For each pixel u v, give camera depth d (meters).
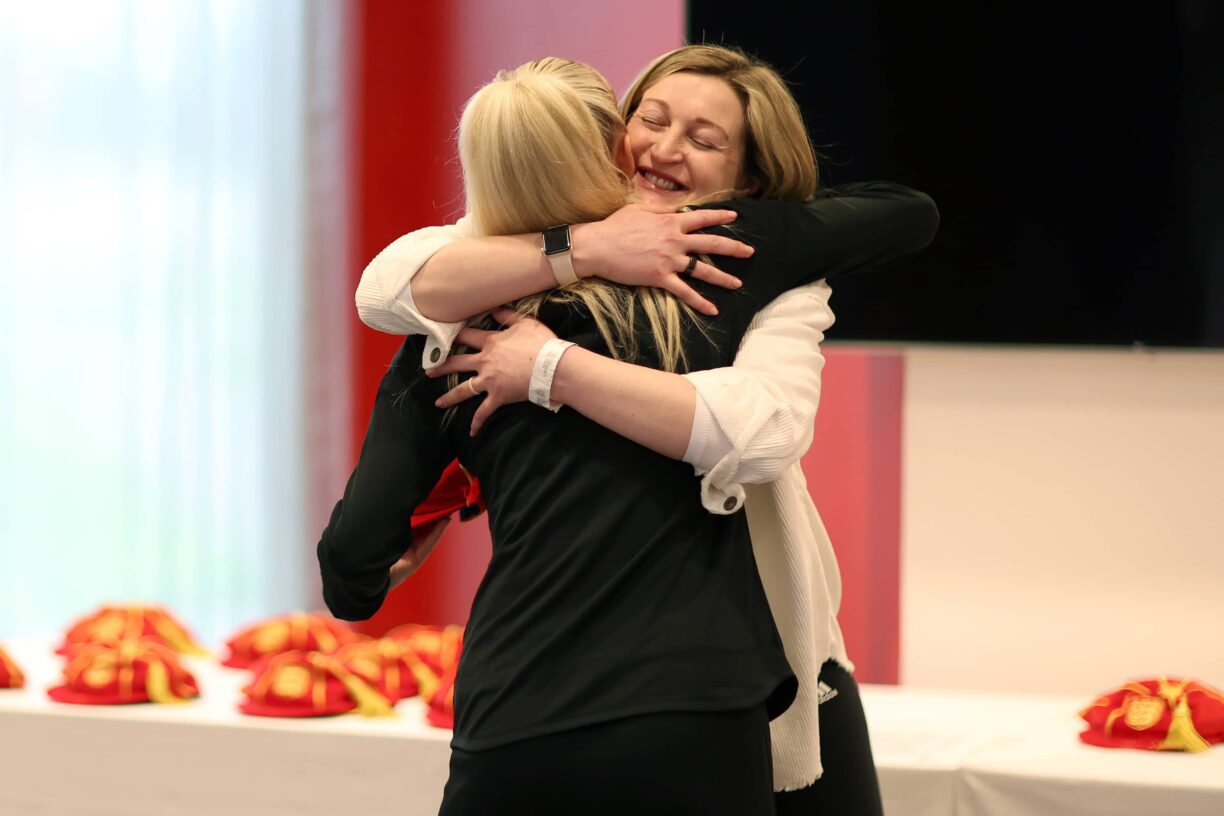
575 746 4.49
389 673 8.37
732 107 5.80
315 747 7.54
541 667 4.61
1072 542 11.09
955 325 10.93
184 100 16.36
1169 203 10.55
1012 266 10.84
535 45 15.66
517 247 5.06
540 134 5.03
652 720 4.48
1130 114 10.61
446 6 15.98
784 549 5.62
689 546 4.78
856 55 11.07
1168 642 10.91
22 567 16.44
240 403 16.42
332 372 16.28
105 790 7.85
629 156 5.48
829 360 13.73
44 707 8.02
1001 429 11.18
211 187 16.39
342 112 16.22
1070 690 11.10
